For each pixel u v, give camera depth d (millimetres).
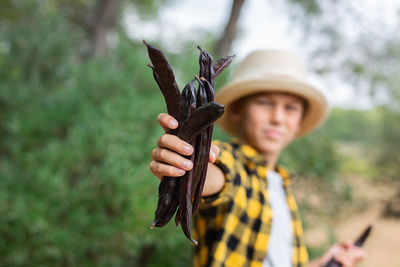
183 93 570
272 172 1389
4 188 2238
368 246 6375
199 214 1122
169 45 2916
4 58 3033
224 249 1005
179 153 557
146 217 2262
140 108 2545
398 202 7582
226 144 1172
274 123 1321
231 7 4348
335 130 3732
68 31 3594
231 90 1344
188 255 2514
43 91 2912
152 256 2615
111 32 6715
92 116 2428
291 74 1434
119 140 2377
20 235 2178
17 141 2473
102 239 2252
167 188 575
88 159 2375
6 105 2748
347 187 3434
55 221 2221
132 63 2869
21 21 3443
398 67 4836
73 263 2244
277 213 1281
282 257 1230
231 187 999
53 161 2266
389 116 8898
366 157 9531
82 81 2781
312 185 3377
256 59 1525
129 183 2197
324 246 3084
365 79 4910
